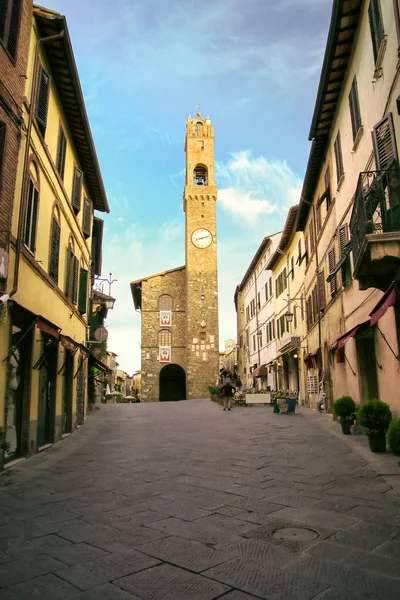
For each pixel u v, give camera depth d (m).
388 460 9.14
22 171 9.99
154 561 4.38
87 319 21.91
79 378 19.56
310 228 22.98
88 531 5.30
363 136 12.31
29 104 10.45
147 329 51.41
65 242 15.45
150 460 10.19
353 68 13.02
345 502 6.37
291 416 20.59
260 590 3.76
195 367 49.47
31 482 8.06
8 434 9.92
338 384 16.91
